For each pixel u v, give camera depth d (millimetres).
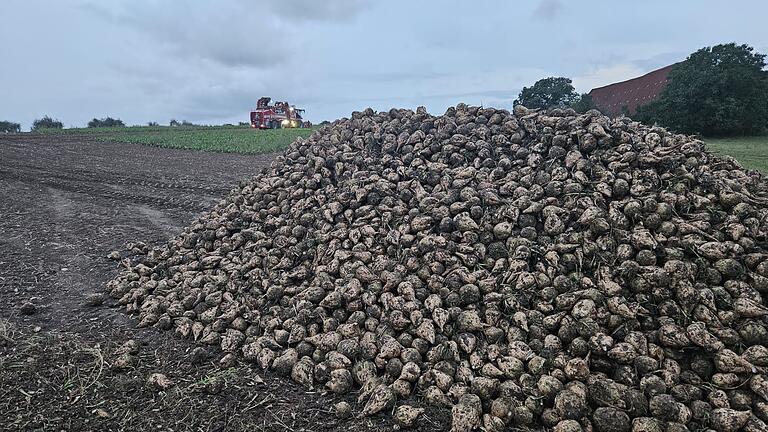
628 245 4023
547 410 3258
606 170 4738
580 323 3645
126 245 7758
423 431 3285
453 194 5090
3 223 8773
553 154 5203
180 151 23672
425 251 4609
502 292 4082
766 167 12148
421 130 6410
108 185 13156
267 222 5973
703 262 3830
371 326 4137
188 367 4082
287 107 41875
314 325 4301
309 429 3334
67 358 4121
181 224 9281
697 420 3059
